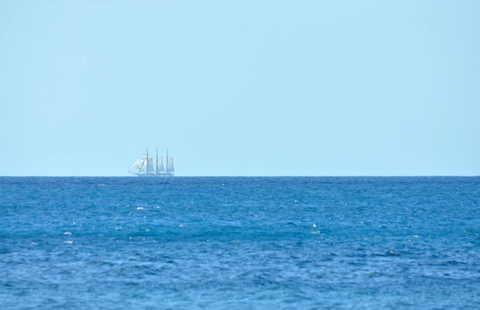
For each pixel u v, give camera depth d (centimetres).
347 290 13212
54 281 13825
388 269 15425
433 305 12144
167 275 14538
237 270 15150
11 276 14262
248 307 11912
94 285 13500
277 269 15325
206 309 11762
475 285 13725
